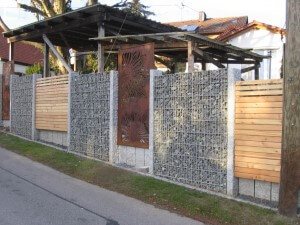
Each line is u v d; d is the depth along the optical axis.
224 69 7.16
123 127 9.62
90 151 10.49
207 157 7.48
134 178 8.28
